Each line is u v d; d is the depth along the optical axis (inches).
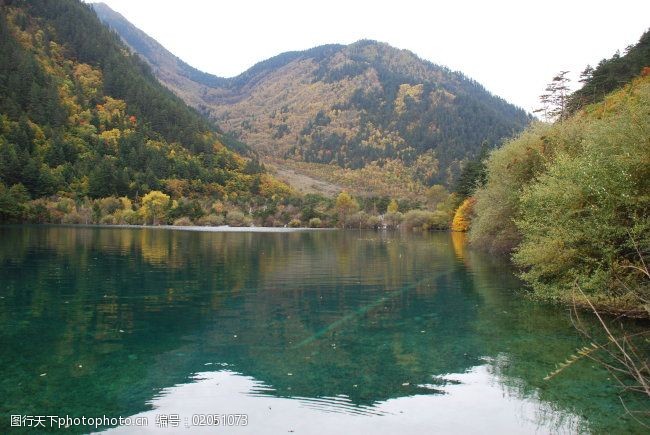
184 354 438.3
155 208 3991.1
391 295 757.3
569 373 390.0
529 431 288.7
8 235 2012.8
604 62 2694.4
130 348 454.3
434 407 324.5
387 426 295.9
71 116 5767.7
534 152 1024.9
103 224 3745.1
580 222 575.5
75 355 430.0
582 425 295.7
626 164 503.2
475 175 2807.6
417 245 1968.5
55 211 3550.7
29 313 587.8
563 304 672.4
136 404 325.4
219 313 612.4
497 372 393.7
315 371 395.9
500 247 1349.7
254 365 409.7
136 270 991.6
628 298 526.6
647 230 493.7
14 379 369.1
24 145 4330.7
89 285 791.1
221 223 4256.9
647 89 612.1
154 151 5634.8
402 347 467.5
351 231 3730.3
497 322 572.1
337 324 562.6
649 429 289.9
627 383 363.9
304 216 4584.2
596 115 1101.1
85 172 4453.7
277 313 618.8
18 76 5388.8
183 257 1283.2
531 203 701.9
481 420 304.3
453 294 766.5
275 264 1175.6
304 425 296.5
